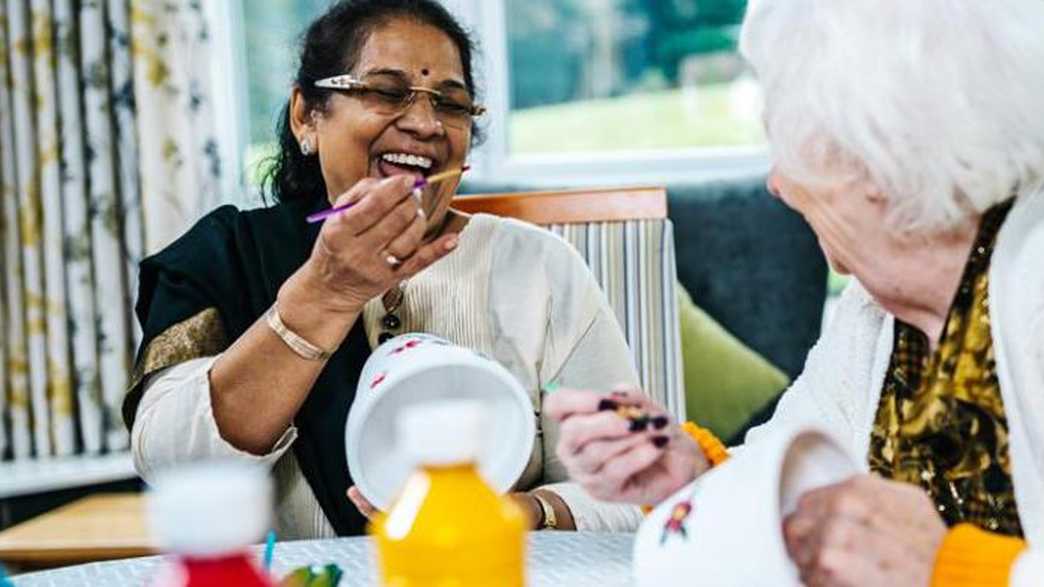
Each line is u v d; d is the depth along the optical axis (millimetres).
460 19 1609
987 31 876
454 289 1526
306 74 1515
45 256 2768
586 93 3203
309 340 1286
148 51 2717
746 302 2604
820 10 918
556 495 1381
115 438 2811
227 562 530
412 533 580
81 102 2766
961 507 983
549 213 1983
